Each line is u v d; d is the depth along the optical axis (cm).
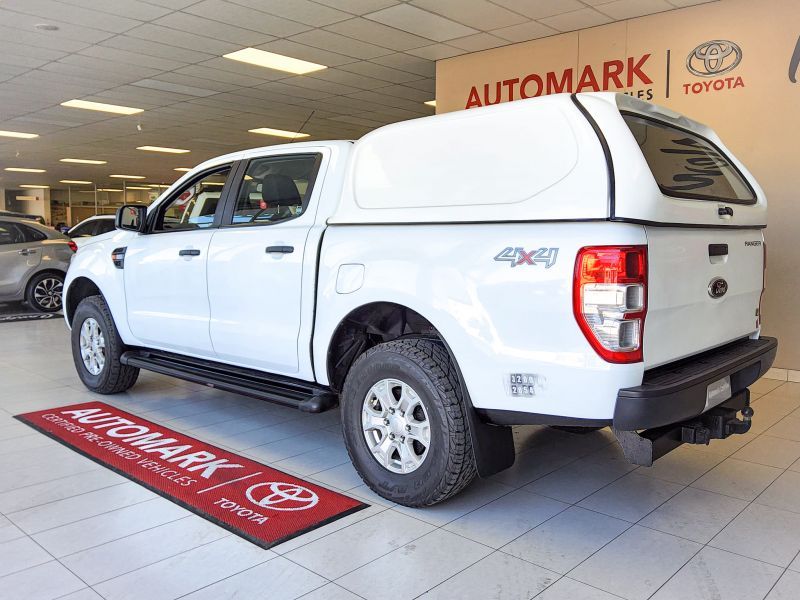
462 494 314
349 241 308
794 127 575
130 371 478
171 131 1484
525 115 262
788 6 570
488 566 245
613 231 230
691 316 265
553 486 324
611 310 228
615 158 236
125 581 233
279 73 933
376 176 309
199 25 711
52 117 1304
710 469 347
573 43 720
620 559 251
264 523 278
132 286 439
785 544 263
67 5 649
